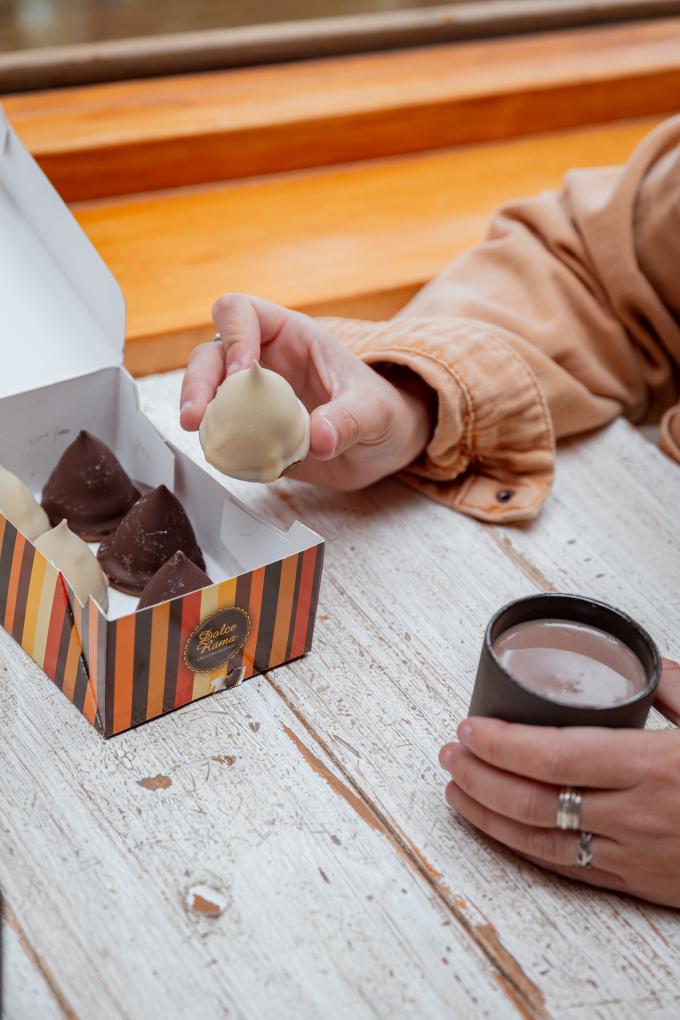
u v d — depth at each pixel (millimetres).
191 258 1173
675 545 907
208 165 1279
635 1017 657
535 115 1463
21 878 679
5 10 1253
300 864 698
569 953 677
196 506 840
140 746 739
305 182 1325
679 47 1581
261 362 877
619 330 1005
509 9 1546
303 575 759
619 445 990
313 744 752
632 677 692
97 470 842
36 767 724
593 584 869
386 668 798
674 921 695
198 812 714
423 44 1514
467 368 896
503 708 684
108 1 1305
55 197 855
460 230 1258
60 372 867
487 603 848
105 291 857
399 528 897
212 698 768
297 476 896
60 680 757
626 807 672
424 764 749
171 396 1001
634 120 1547
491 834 702
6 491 799
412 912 685
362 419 828
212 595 726
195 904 677
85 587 781
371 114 1344
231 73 1395
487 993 660
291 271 1171
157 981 649
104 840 697
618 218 986
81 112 1261
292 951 665
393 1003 652
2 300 875
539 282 991
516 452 928
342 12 1459
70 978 646
